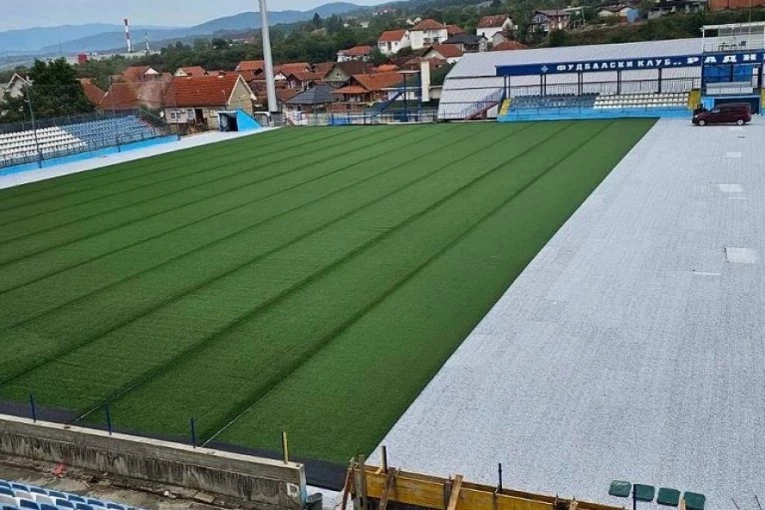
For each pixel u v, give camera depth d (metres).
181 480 10.70
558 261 20.00
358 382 13.88
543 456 11.25
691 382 13.19
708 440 11.41
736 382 13.09
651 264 19.36
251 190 31.98
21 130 48.41
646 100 49.62
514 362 14.31
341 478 11.04
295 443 11.99
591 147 37.47
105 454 11.11
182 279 20.23
